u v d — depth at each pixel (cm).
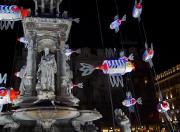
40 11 1664
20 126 1441
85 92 5100
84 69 2883
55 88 1502
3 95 1395
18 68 4588
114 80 4456
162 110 2002
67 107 1312
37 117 1299
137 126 5125
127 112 5150
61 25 1598
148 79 5494
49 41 1605
